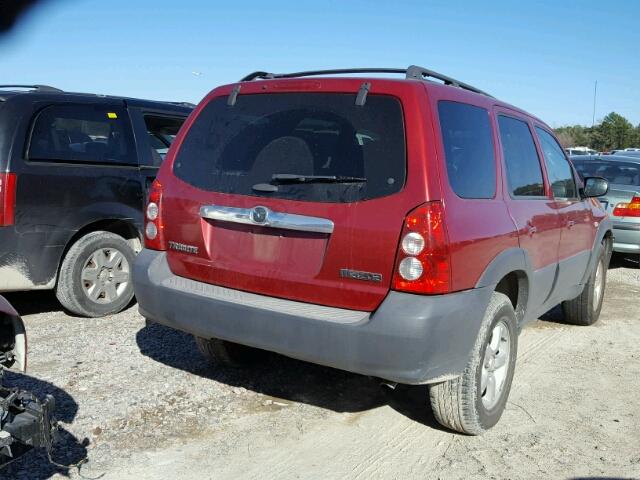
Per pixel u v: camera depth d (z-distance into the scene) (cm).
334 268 338
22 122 541
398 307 320
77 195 568
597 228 609
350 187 338
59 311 615
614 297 813
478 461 364
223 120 397
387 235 324
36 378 444
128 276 611
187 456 354
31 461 338
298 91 372
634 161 1020
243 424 395
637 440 401
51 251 553
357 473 346
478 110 403
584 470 360
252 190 368
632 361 555
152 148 644
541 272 464
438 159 336
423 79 365
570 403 456
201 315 372
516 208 417
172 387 442
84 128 590
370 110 347
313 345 336
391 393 454
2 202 523
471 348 352
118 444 362
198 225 385
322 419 408
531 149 482
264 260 364
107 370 466
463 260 337
